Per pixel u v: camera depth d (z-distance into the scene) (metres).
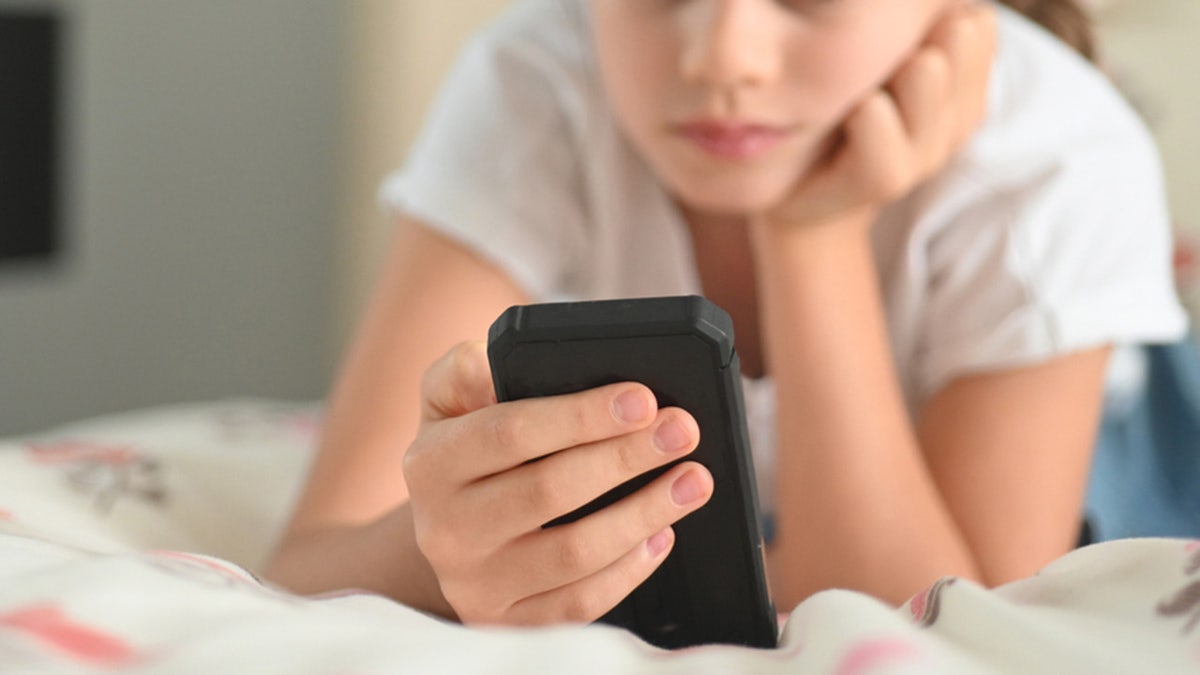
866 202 0.91
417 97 2.48
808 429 0.89
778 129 0.85
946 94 0.94
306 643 0.40
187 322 2.48
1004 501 0.96
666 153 0.86
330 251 2.67
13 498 0.78
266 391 2.62
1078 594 0.49
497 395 0.54
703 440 0.54
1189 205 1.57
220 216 2.51
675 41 0.82
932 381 1.03
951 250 1.02
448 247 1.04
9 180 2.19
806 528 0.88
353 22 2.59
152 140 2.39
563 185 1.08
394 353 0.98
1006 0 1.24
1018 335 0.98
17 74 2.18
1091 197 1.01
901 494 0.88
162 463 0.94
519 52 1.08
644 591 0.59
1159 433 1.29
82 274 2.33
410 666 0.38
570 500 0.54
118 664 0.39
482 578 0.57
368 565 0.71
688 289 1.08
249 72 2.51
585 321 0.51
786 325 0.91
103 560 0.46
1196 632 0.43
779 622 0.66
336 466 0.90
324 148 2.63
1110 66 1.58
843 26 0.83
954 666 0.40
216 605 0.43
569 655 0.41
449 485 0.56
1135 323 0.99
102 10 2.30
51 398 2.30
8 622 0.39
